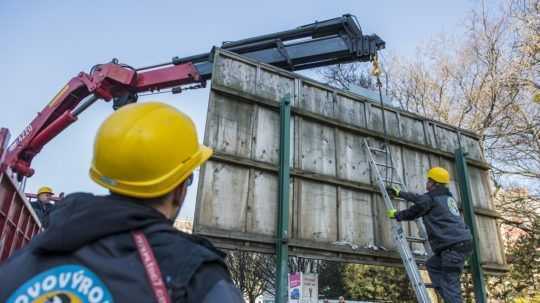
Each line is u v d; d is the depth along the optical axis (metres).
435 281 5.53
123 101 9.00
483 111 16.03
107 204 1.20
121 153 1.32
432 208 5.57
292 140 5.98
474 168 7.74
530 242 14.71
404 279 16.16
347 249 5.83
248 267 22.52
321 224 5.79
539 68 15.12
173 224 1.40
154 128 1.38
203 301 1.08
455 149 7.63
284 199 5.40
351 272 18.16
